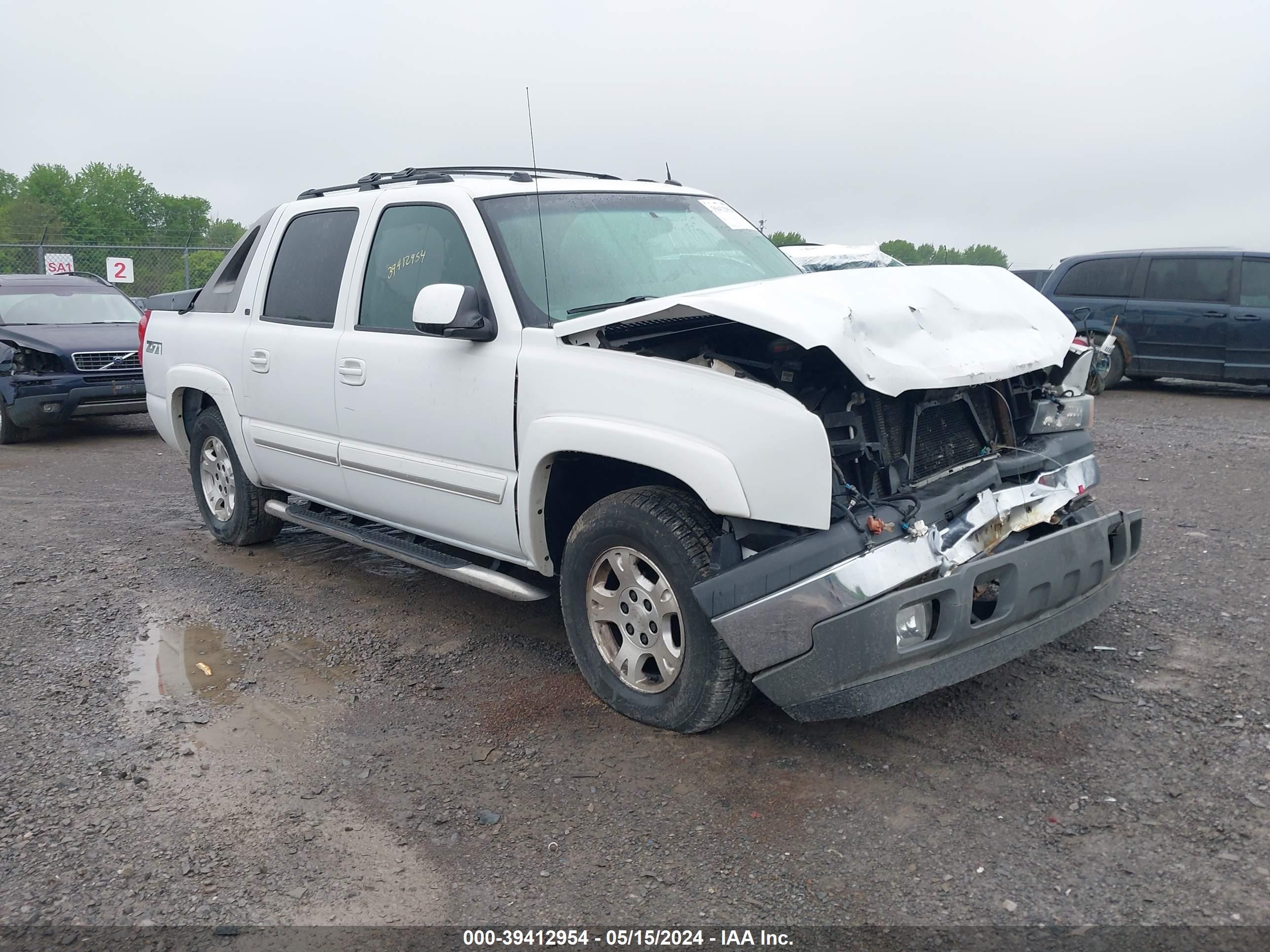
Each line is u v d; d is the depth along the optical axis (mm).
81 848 3137
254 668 4516
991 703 3859
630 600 3779
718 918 2734
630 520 3627
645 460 3494
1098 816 3102
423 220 4562
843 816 3174
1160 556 5570
